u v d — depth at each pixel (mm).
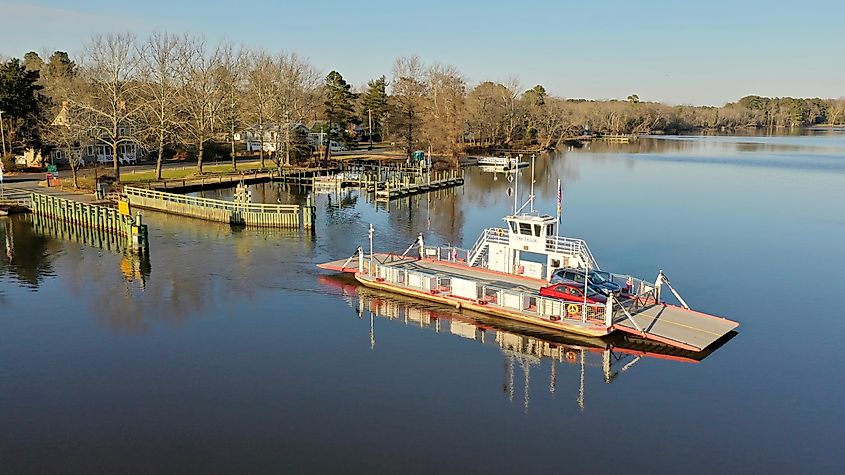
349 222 66188
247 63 132000
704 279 44594
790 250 53531
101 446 22125
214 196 80875
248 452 21797
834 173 115750
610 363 29406
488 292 37062
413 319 34781
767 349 31406
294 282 41406
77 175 84062
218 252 50188
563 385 27203
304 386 26797
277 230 59938
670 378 27969
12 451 21781
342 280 41719
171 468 20859
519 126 178375
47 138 82625
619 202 80562
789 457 22078
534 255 52719
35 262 46781
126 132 104375
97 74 91625
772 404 25797
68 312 35719
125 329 33125
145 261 47156
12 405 24969
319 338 32094
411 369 28625
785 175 112375
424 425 23766
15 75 89750
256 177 95062
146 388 26469
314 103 125438
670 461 21734
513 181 103938
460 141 137500
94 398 25562
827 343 32375
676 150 178500
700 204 78500
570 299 34156
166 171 95375
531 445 22531
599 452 22172
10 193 71750
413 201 83438
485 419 24297
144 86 93250
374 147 153250
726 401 26000
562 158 150875
